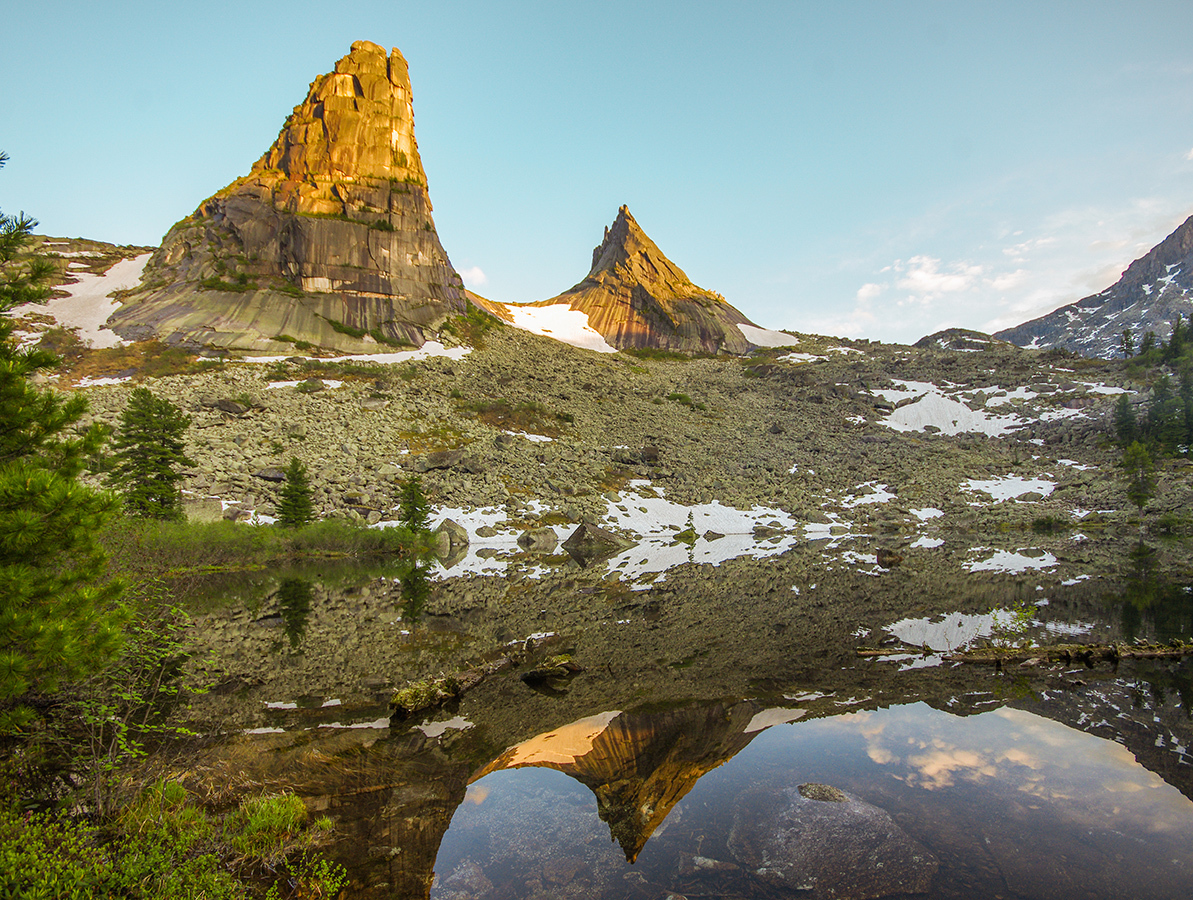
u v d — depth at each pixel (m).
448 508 53.59
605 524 54.94
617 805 8.24
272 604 24.97
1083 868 6.41
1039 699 11.88
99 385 68.25
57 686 7.88
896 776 8.71
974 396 97.38
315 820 7.81
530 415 80.19
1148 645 15.26
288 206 106.75
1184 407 75.88
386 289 105.12
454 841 7.39
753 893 6.24
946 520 58.25
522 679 14.02
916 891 6.10
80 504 7.88
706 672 14.16
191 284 95.19
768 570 33.34
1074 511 59.00
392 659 15.76
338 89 120.06
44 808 7.46
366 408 71.19
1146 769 8.81
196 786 8.39
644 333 143.88
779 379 114.69
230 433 58.28
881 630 18.09
